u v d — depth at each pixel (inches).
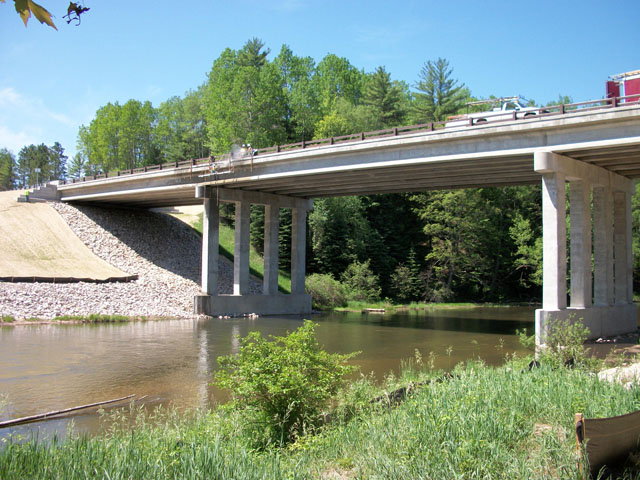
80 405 581.9
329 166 1505.9
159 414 535.5
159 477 279.9
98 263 1963.6
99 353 934.4
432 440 325.4
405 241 2997.0
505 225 2984.7
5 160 6284.5
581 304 1216.2
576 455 297.4
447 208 2721.5
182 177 1898.4
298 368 407.5
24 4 158.7
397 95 3452.3
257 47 3280.0
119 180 2095.2
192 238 2524.6
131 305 1625.2
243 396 415.8
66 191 2379.4
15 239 1936.5
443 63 3316.9
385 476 294.7
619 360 758.5
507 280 2989.7
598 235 1353.3
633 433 315.9
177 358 896.3
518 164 1336.1
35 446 320.2
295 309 2010.3
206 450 304.0
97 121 3964.1
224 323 1544.0
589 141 1090.7
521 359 779.4
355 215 2743.6
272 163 1642.5
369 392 497.0
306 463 332.5
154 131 4148.6
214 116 3051.2
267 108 2952.8
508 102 1259.2
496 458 299.7
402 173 1517.0
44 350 944.3
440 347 1079.0
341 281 2578.7
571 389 443.5
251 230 2657.5
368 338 1233.4
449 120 1312.7
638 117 1026.7
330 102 3654.0
